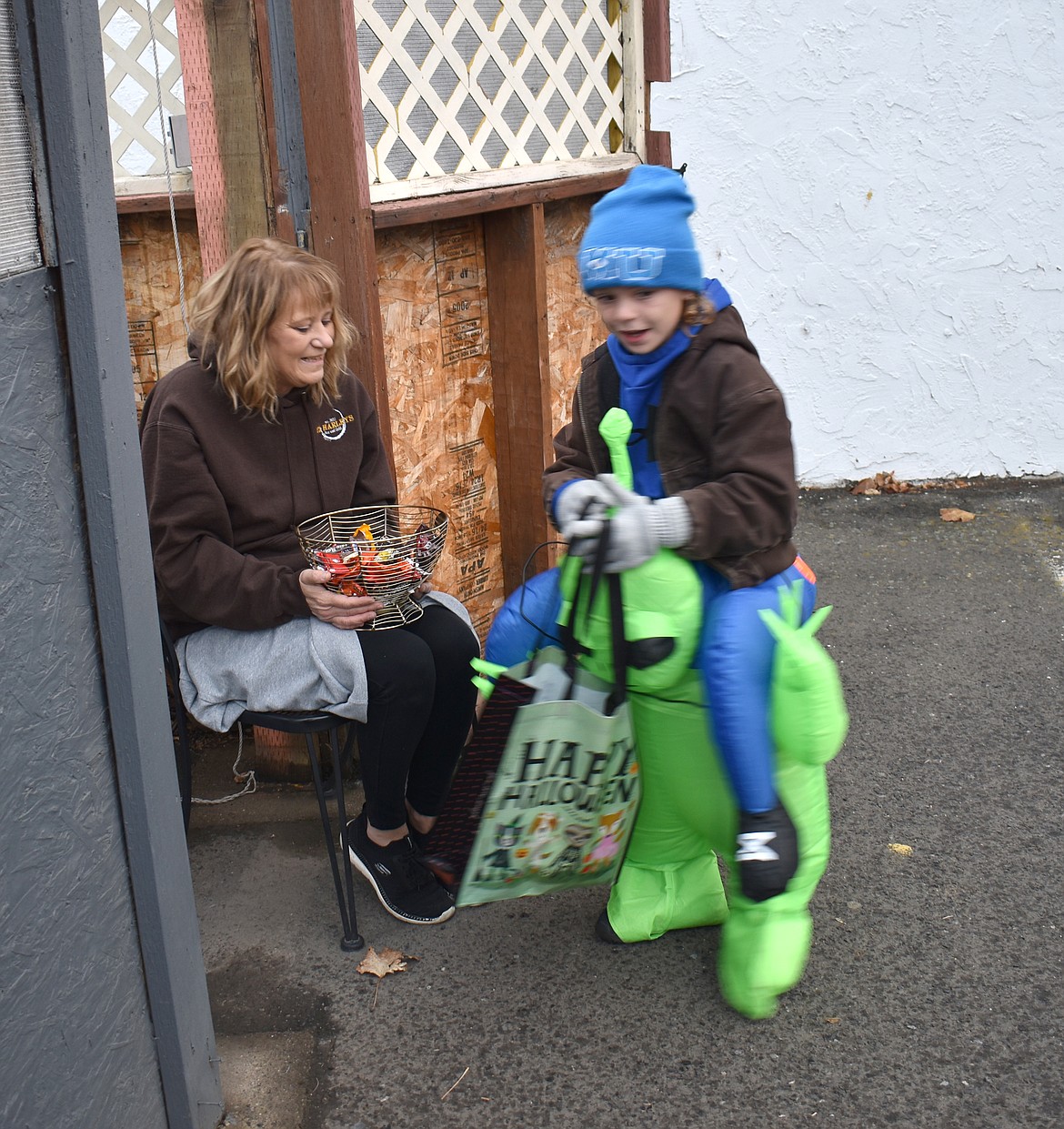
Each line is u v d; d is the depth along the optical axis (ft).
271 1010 8.60
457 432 11.99
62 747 5.77
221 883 10.05
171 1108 7.06
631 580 7.32
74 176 5.46
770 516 7.18
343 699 8.52
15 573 5.36
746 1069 7.97
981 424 19.29
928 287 18.47
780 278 18.49
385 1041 8.29
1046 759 11.76
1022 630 14.55
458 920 9.57
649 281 6.98
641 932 9.07
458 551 12.35
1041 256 18.24
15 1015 5.51
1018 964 8.93
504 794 7.63
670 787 8.21
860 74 17.39
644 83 13.04
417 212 10.12
